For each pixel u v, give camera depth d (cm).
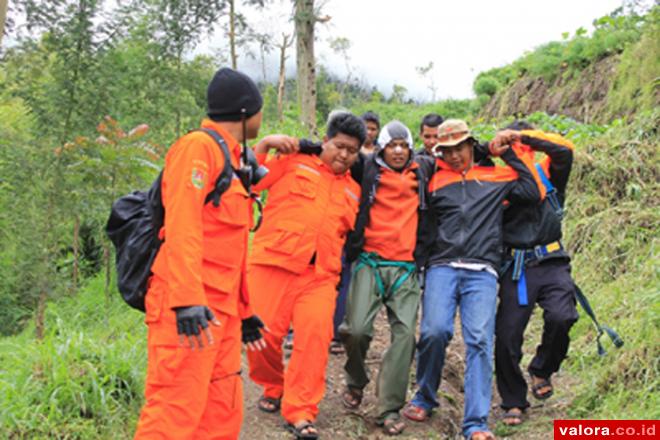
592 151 762
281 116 1631
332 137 405
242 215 297
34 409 376
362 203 427
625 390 443
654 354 447
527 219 436
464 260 415
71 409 387
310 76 1334
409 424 437
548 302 429
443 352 413
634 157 714
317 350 397
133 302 287
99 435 377
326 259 404
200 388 279
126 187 727
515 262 434
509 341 432
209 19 1085
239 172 302
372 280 425
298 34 1328
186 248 266
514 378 439
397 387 419
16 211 709
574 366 512
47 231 715
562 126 1141
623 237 643
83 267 898
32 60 718
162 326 277
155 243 286
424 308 418
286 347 550
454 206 425
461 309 419
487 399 398
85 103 716
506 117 1970
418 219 435
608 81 1503
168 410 274
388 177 429
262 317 402
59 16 698
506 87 2125
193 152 276
